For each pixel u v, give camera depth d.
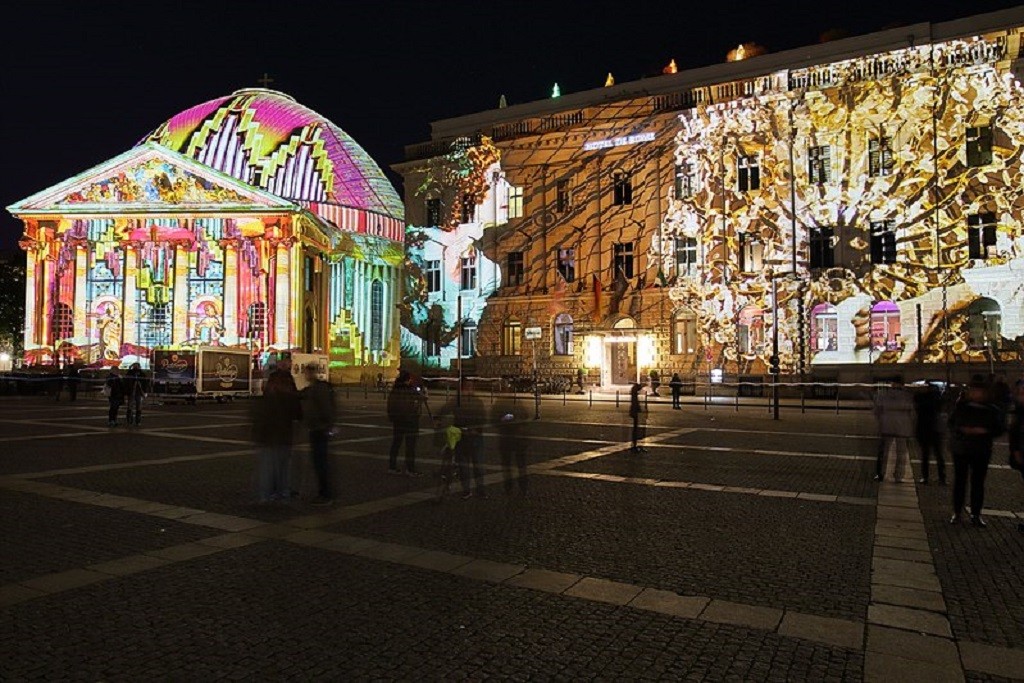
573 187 49.72
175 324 61.06
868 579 7.65
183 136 74.31
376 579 7.53
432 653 5.68
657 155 46.84
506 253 51.97
